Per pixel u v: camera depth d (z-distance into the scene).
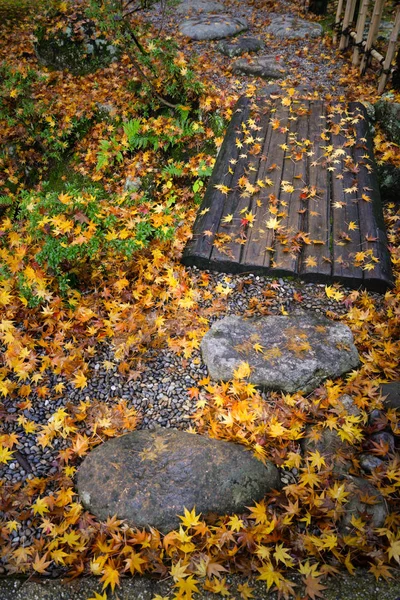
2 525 2.51
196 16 8.17
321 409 3.01
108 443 2.76
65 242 3.80
